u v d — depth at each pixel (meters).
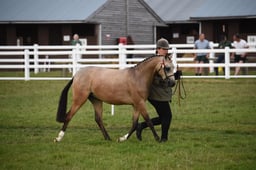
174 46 25.42
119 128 14.28
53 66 24.83
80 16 37.66
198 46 25.62
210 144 11.97
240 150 11.41
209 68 27.97
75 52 24.42
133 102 12.02
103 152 11.30
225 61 23.94
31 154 11.18
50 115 16.31
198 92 20.67
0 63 36.38
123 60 23.25
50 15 38.12
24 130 14.09
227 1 38.31
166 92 11.96
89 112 16.86
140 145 11.86
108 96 12.15
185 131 13.77
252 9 36.53
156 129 14.00
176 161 10.51
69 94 20.97
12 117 16.00
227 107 17.42
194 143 12.04
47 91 21.92
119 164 10.30
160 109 12.06
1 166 10.26
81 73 12.48
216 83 22.88
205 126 14.33
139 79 11.93
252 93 20.28
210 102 18.50
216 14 37.12
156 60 11.77
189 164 10.30
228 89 21.31
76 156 10.96
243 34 36.69
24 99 19.95
